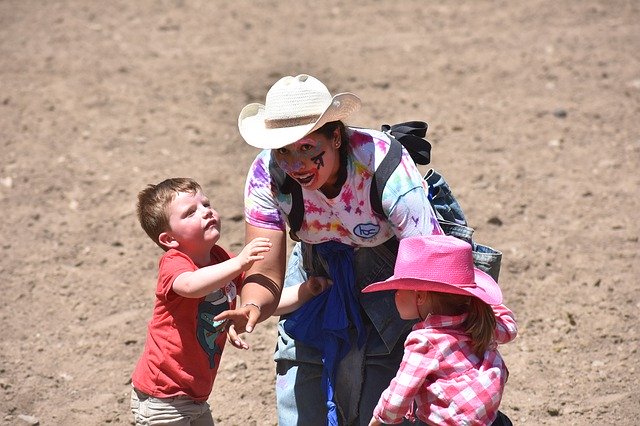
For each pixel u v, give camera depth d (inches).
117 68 1450.5
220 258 587.8
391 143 522.3
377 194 517.3
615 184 1088.8
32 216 1047.6
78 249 986.1
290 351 566.6
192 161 1170.6
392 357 549.6
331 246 550.3
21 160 1172.5
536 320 836.0
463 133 1232.2
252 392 753.6
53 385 761.0
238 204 1065.5
